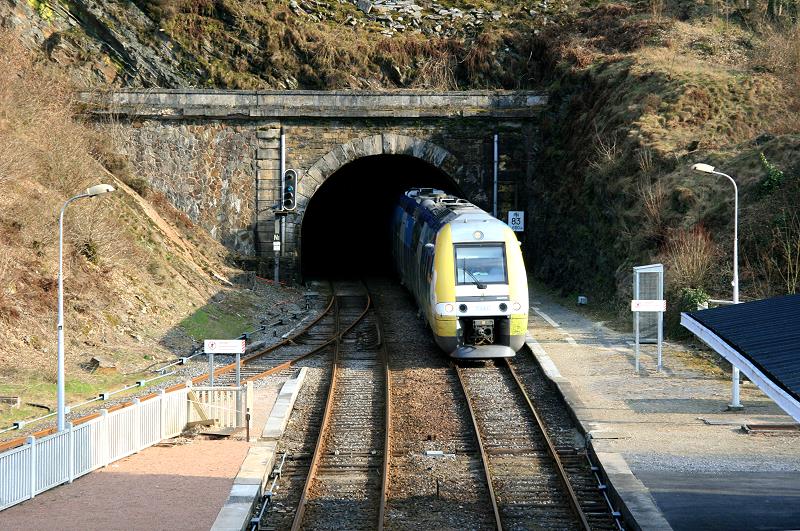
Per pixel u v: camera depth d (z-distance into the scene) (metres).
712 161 42.78
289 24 64.31
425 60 64.06
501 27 66.25
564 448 23.58
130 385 30.64
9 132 40.38
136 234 43.94
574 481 21.17
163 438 24.39
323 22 66.44
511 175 55.59
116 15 58.91
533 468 22.22
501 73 62.81
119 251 40.50
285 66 62.69
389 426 25.53
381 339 38.78
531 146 55.72
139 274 40.97
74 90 52.03
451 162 55.22
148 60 59.09
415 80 63.28
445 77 63.25
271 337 40.38
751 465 21.44
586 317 42.88
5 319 32.25
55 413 26.53
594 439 23.47
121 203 45.25
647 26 60.94
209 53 61.78
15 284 33.97
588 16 65.75
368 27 66.75
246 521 18.03
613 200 46.31
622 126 48.97
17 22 55.12
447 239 34.62
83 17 58.03
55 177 40.84
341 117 53.84
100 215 39.97
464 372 32.59
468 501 20.02
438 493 20.45
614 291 43.53
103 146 51.09
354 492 20.56
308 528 18.44
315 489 20.75
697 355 33.81
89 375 31.11
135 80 58.62
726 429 24.52
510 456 23.19
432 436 24.75
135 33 59.34
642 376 30.62
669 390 28.78
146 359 34.38
